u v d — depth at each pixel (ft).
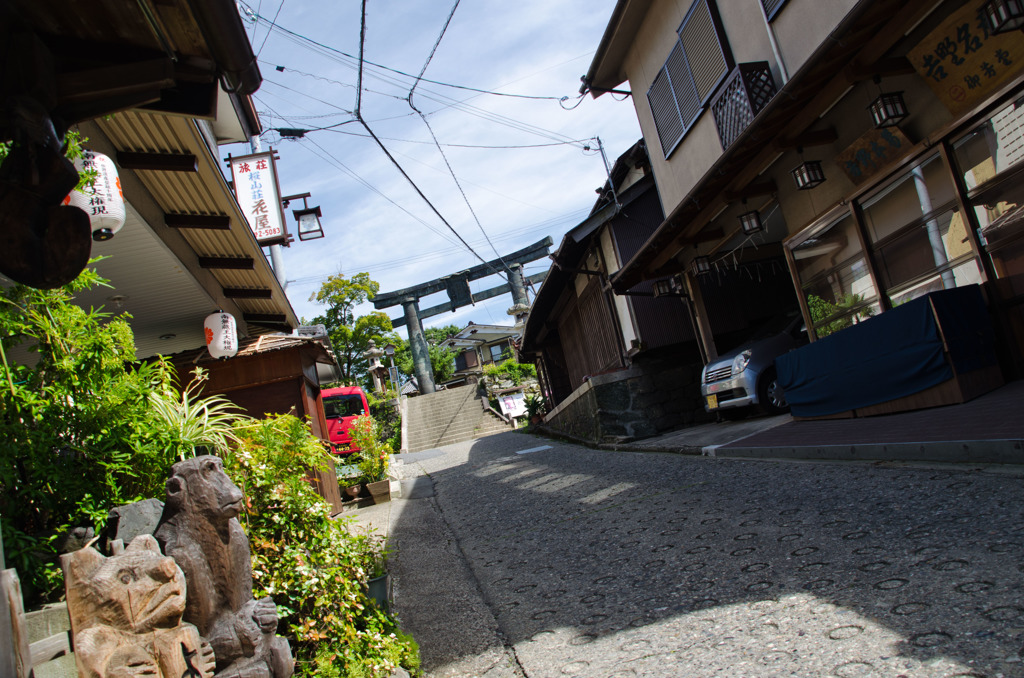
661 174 41.39
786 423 30.50
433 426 98.48
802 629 9.93
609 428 45.93
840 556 12.53
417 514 30.73
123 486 11.34
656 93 39.34
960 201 21.72
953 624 8.88
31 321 11.00
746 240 39.91
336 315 120.26
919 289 24.79
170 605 7.13
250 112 36.70
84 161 15.53
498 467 44.50
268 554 11.13
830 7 24.03
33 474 10.14
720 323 43.73
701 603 12.03
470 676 11.41
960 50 19.80
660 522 18.80
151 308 29.89
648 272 42.04
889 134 23.36
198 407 12.70
